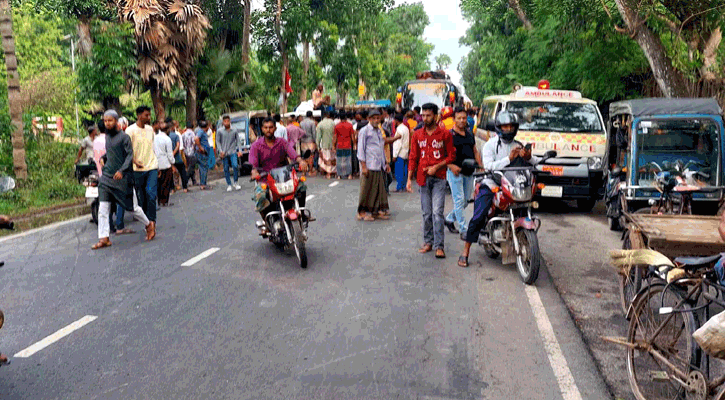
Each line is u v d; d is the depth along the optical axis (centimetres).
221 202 1326
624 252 427
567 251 849
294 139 1656
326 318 572
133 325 557
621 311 590
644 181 927
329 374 453
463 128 871
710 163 920
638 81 1836
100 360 482
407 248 859
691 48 1377
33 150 1561
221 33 3092
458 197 877
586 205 1215
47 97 1923
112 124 862
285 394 422
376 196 1072
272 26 3241
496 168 708
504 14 3078
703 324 350
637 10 1288
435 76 2758
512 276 711
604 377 448
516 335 528
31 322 568
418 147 809
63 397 422
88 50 2008
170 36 2148
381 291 654
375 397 417
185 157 1558
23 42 1953
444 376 449
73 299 635
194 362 476
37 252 849
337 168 1731
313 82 3806
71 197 1320
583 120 1228
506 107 1257
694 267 374
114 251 852
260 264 773
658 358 397
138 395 423
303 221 811
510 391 425
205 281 696
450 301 619
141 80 2147
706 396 350
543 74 2258
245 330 543
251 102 2733
